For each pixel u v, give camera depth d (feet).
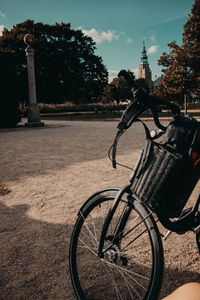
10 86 55.52
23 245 9.23
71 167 19.60
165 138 5.55
